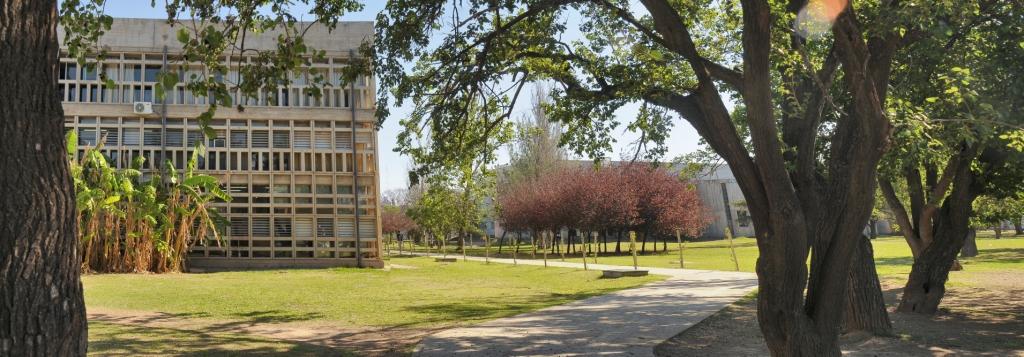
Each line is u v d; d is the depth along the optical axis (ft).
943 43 27.63
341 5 27.73
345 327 37.14
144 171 82.89
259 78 23.91
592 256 147.23
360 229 88.99
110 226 74.69
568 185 155.22
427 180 39.27
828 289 20.53
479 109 35.19
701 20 34.35
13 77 10.91
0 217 10.66
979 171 38.45
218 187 81.00
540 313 41.68
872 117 19.51
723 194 253.85
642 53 26.21
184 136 84.28
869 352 28.45
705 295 51.06
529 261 119.75
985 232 277.44
